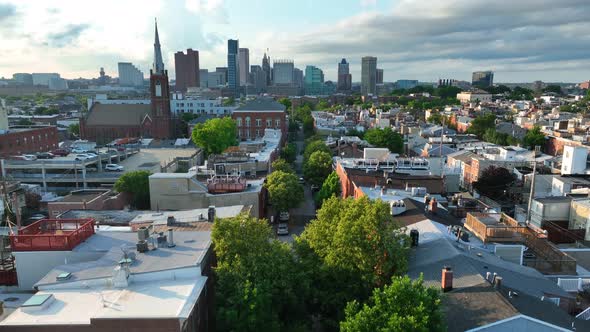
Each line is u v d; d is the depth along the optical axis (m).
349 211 34.31
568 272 36.16
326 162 96.56
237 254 30.89
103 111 188.38
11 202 58.50
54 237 32.56
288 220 76.62
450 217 47.97
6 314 27.48
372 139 126.50
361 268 31.41
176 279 28.58
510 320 24.05
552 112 198.38
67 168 91.94
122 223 50.91
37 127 131.75
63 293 26.80
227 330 28.56
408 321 22.94
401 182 64.69
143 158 117.31
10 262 36.25
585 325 25.36
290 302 31.44
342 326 25.52
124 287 27.38
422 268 32.62
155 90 176.25
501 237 38.31
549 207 57.69
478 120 158.38
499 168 79.75
